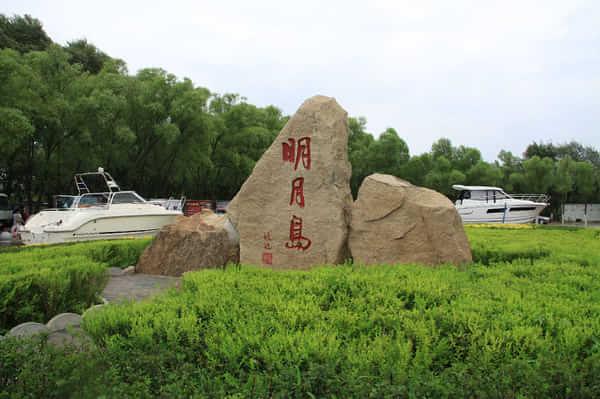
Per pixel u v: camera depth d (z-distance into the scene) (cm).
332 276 500
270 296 433
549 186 3391
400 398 239
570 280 520
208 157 2705
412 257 695
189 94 2334
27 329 479
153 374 288
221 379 293
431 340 323
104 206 1430
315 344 297
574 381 254
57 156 2197
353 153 3316
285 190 812
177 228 952
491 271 574
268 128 3425
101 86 2122
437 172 3170
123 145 2220
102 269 649
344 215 768
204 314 392
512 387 255
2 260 722
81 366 287
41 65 1936
